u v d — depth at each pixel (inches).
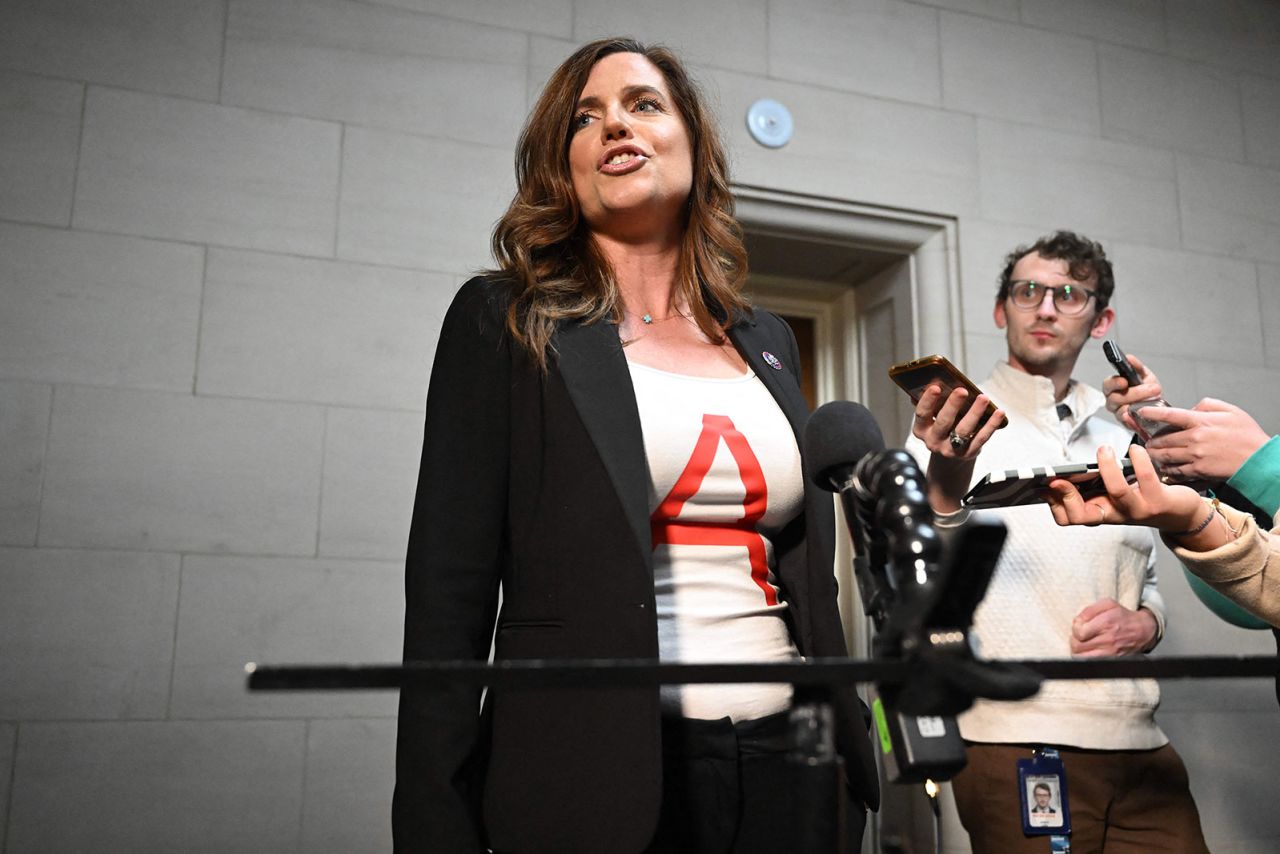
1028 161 151.5
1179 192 158.6
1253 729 141.7
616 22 136.1
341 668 22.9
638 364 51.0
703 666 24.7
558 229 54.8
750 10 142.3
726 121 138.2
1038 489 53.3
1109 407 80.4
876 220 143.9
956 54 151.3
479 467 47.3
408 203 124.0
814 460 36.2
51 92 114.5
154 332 113.1
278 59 122.5
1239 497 63.4
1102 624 87.9
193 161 117.6
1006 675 25.5
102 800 103.8
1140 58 161.0
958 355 143.5
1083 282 103.8
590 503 45.3
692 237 57.5
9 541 105.4
